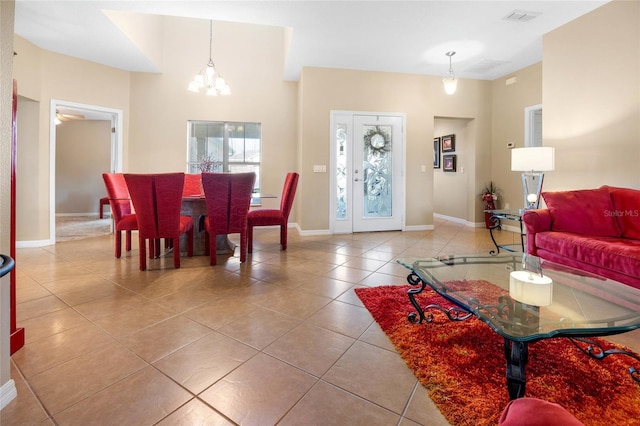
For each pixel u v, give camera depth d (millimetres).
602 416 1192
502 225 5621
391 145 5465
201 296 2461
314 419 1203
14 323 1681
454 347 1690
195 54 5492
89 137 7750
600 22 3287
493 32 3889
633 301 1498
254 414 1230
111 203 3561
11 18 1354
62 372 1484
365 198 5430
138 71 5234
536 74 4918
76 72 4590
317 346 1732
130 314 2125
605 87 3254
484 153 5844
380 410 1249
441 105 5598
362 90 5262
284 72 5371
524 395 1285
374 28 3791
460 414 1200
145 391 1358
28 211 4203
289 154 5879
